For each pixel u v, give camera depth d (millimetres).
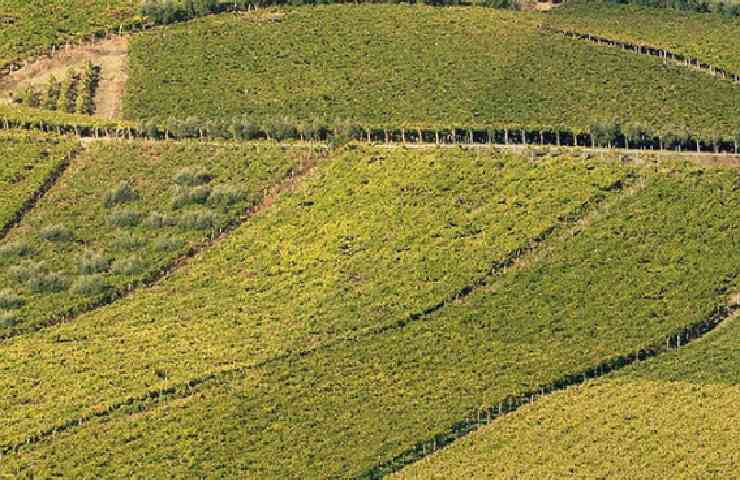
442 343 185875
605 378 180250
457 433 173875
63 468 170125
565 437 171250
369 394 178875
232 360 185375
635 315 188375
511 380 179750
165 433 174250
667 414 173250
